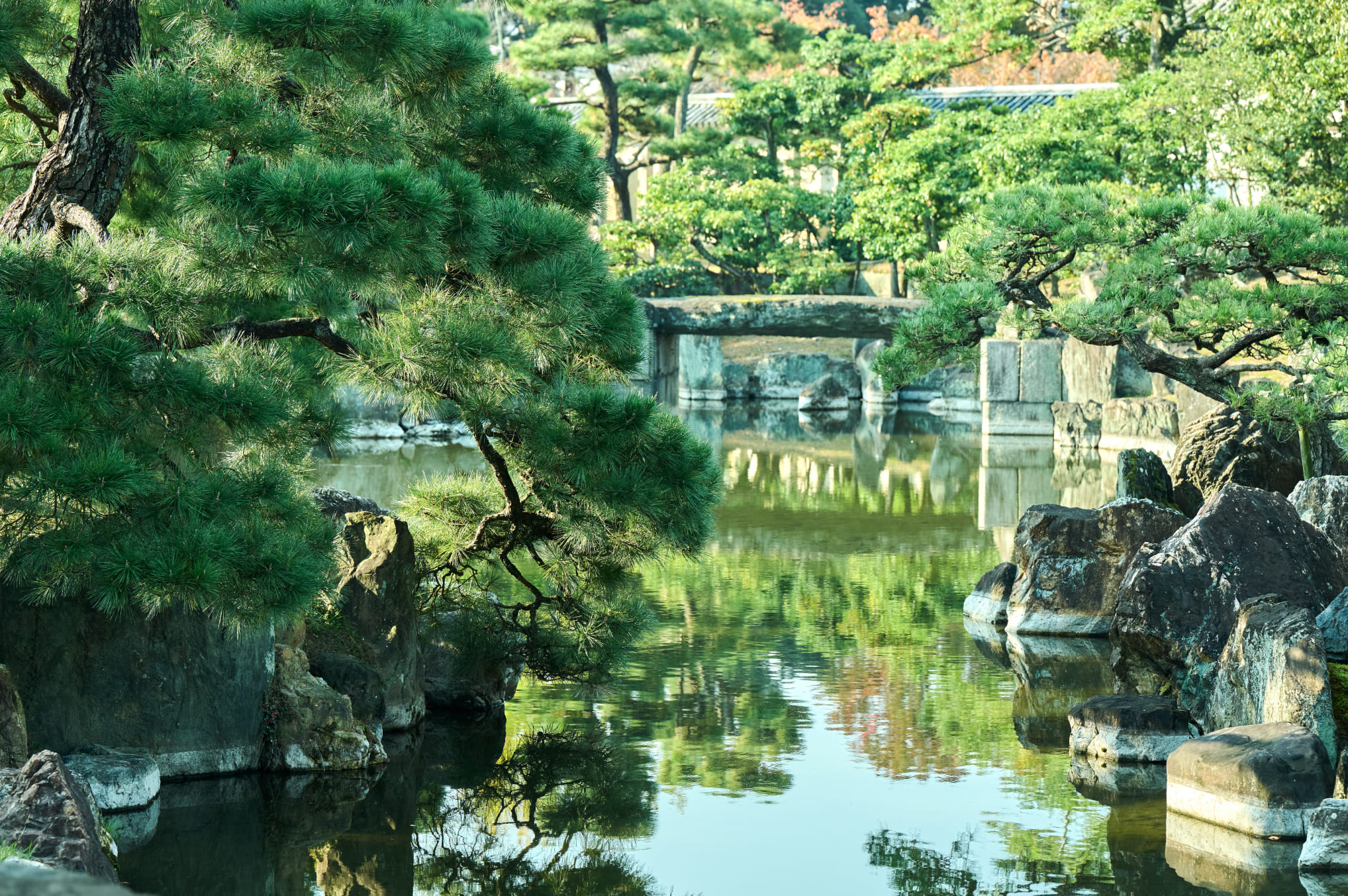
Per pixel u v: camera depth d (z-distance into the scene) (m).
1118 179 35.22
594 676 12.29
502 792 9.86
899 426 37.00
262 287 7.84
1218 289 14.26
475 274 8.55
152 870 8.11
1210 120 28.94
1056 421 32.12
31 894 1.70
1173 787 9.31
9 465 6.76
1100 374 32.56
